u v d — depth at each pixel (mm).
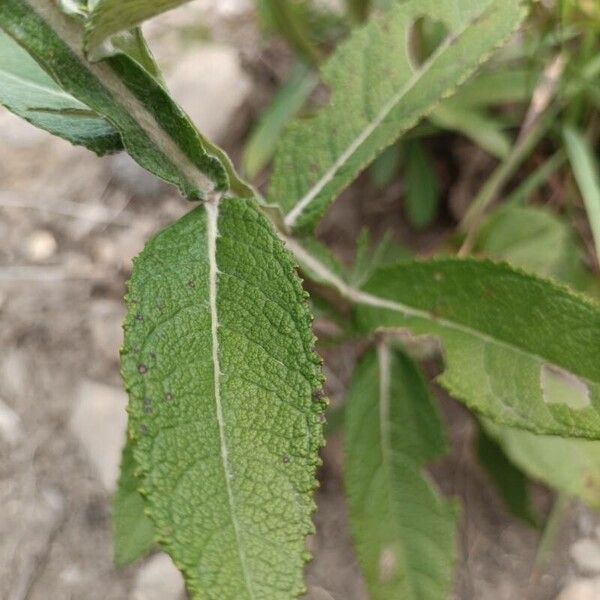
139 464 94
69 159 252
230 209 111
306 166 147
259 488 95
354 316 151
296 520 94
